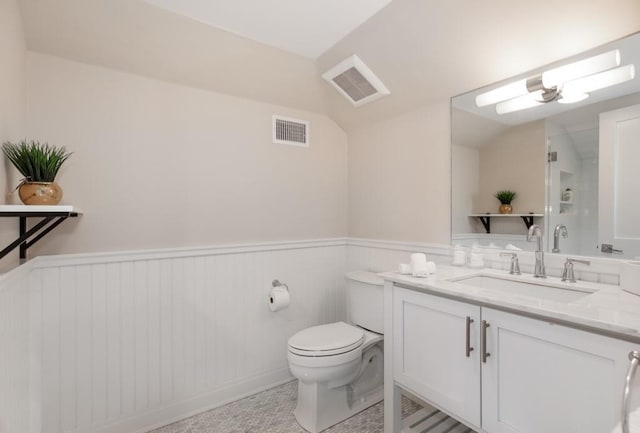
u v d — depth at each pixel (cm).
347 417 193
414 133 218
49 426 157
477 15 144
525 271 165
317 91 236
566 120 148
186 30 170
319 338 188
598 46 133
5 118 114
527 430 115
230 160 217
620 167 133
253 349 224
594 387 99
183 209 199
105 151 175
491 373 125
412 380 157
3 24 109
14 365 110
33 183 120
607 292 125
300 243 247
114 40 165
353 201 268
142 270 184
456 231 194
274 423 189
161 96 192
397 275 168
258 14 163
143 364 183
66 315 163
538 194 159
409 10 155
